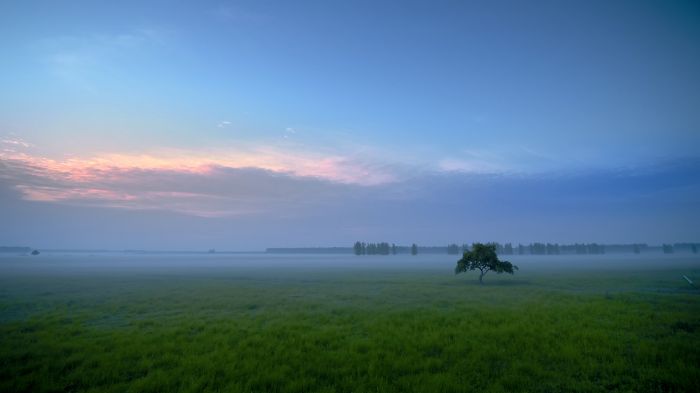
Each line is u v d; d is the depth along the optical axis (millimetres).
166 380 13586
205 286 59500
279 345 19031
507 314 27891
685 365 14695
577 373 14445
